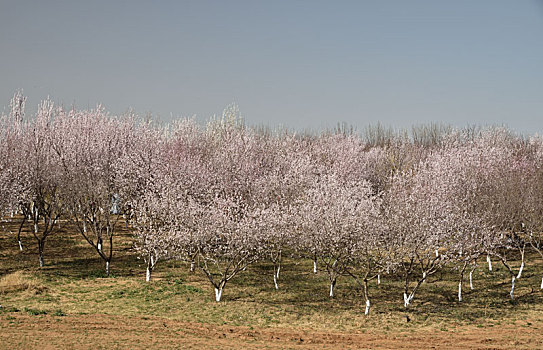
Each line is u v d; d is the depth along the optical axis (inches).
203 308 1023.0
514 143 2810.0
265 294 1160.8
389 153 2859.3
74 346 730.8
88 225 1797.5
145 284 1208.2
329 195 1382.9
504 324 967.0
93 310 978.7
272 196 1635.1
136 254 1509.6
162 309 1006.4
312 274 1382.9
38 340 751.1
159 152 1808.6
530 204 1354.6
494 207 1395.2
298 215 1273.4
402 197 1269.7
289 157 2108.8
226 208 1270.9
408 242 1063.6
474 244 1139.3
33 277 1223.5
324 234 1133.7
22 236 1643.7
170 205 1264.8
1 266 1321.4
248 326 912.9
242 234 1135.0
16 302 1018.7
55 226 1793.8
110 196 1368.1
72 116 1820.9
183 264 1429.6
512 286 1169.4
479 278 1357.0
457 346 821.2
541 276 1349.7
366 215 1106.7
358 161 2464.3
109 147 1605.6
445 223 1111.6
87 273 1300.4
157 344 767.7
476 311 1061.1
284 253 1622.8
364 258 1104.8
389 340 853.8
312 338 853.8
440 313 1041.5
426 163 1921.8
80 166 1378.0
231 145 2044.8
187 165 1747.0
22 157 1569.9
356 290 1225.4
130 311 983.0
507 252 1643.7
